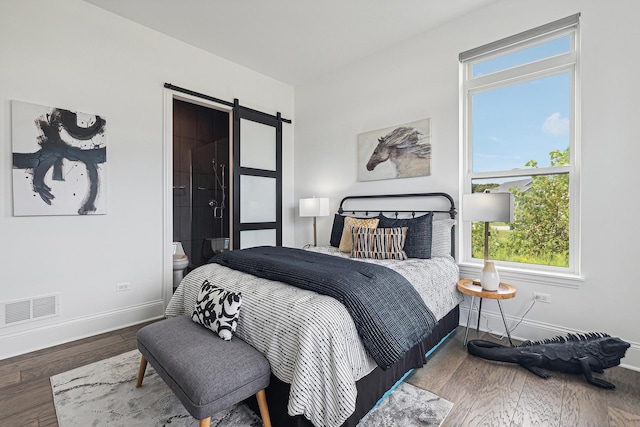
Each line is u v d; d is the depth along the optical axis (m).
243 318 1.67
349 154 3.83
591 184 2.24
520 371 2.03
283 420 1.47
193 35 3.18
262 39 3.26
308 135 4.33
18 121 2.31
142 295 2.99
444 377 1.96
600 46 2.19
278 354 1.45
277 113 4.28
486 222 2.38
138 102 2.95
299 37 3.22
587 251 2.26
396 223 2.94
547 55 2.53
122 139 2.85
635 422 1.55
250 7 2.74
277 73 4.07
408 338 1.64
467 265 2.81
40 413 1.64
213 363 1.37
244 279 1.99
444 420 1.57
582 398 1.74
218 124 5.06
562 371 1.97
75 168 2.57
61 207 2.50
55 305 2.50
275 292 1.71
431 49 3.10
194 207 4.81
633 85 2.08
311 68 3.94
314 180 4.25
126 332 2.74
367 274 1.89
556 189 2.50
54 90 2.49
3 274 2.28
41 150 2.41
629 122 2.09
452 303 2.52
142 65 2.98
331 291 1.62
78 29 2.61
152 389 1.85
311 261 2.19
